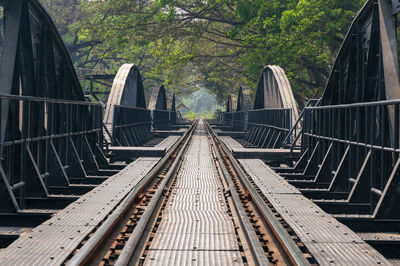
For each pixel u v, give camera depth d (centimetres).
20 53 1608
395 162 1223
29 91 1655
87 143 2170
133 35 8038
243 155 2758
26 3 1605
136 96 4547
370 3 1608
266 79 4697
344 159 1644
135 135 4100
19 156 1486
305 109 2416
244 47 7606
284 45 6097
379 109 1476
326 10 5606
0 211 1231
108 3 7988
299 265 712
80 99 2381
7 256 753
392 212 1196
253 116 5281
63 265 735
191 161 2567
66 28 9644
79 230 935
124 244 905
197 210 1258
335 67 2053
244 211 1163
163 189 1535
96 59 11588
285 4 6231
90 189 1669
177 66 8844
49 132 1664
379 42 1573
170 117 8588
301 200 1334
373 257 788
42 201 1441
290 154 2748
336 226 1011
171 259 811
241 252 872
